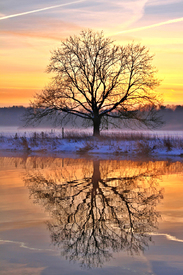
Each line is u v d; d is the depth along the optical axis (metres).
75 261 4.46
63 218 6.44
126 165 16.20
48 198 8.30
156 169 14.62
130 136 29.83
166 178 11.87
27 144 29.34
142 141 26.44
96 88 31.88
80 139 30.66
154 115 31.73
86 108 32.47
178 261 4.43
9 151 26.62
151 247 4.92
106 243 5.09
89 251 4.77
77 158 20.28
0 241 5.16
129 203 7.75
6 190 9.40
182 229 5.75
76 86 31.45
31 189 9.55
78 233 5.56
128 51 31.22
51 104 31.08
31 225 5.98
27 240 5.21
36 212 6.90
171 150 24.41
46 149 27.62
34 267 4.27
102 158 20.33
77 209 7.15
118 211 7.00
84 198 8.27
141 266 4.29
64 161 18.27
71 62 31.09
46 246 4.98
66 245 5.02
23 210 7.06
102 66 31.39
